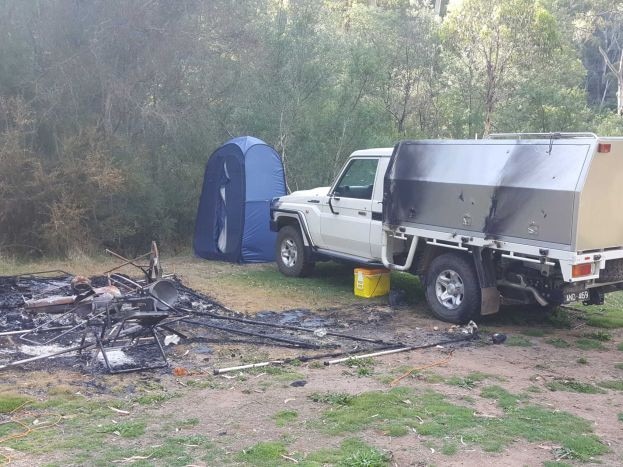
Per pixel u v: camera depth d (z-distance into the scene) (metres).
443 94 24.44
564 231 7.64
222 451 4.88
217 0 15.75
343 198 10.80
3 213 13.38
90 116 14.42
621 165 7.78
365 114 17.84
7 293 10.30
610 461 4.83
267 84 17.27
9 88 13.91
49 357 7.07
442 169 8.98
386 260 9.91
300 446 4.98
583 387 6.51
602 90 41.19
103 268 12.89
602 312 9.86
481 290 8.62
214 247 14.08
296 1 18.36
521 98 22.08
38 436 5.13
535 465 4.72
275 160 13.91
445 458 4.80
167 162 15.78
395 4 33.28
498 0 25.38
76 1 14.39
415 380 6.62
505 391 6.34
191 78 15.89
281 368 6.95
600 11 36.56
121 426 5.30
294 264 12.05
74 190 13.62
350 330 8.63
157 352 7.42
